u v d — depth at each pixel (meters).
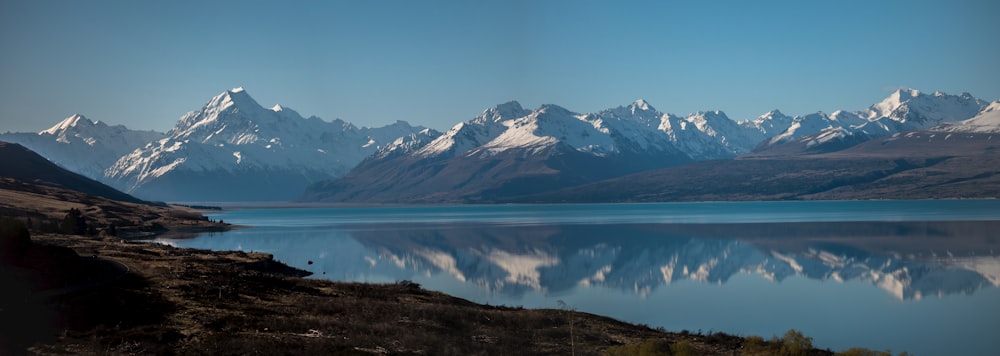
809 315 78.19
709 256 143.62
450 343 44.53
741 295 93.38
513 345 46.00
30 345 37.41
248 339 41.44
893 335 67.62
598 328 55.81
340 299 60.62
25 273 54.00
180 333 42.59
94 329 41.44
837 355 46.94
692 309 82.12
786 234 196.25
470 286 102.75
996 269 116.12
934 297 90.25
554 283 106.19
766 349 48.19
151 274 62.88
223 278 64.81
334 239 192.62
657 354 42.94
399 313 53.91
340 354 39.19
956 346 62.97
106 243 102.62
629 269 124.25
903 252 143.50
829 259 134.25
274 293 61.50
